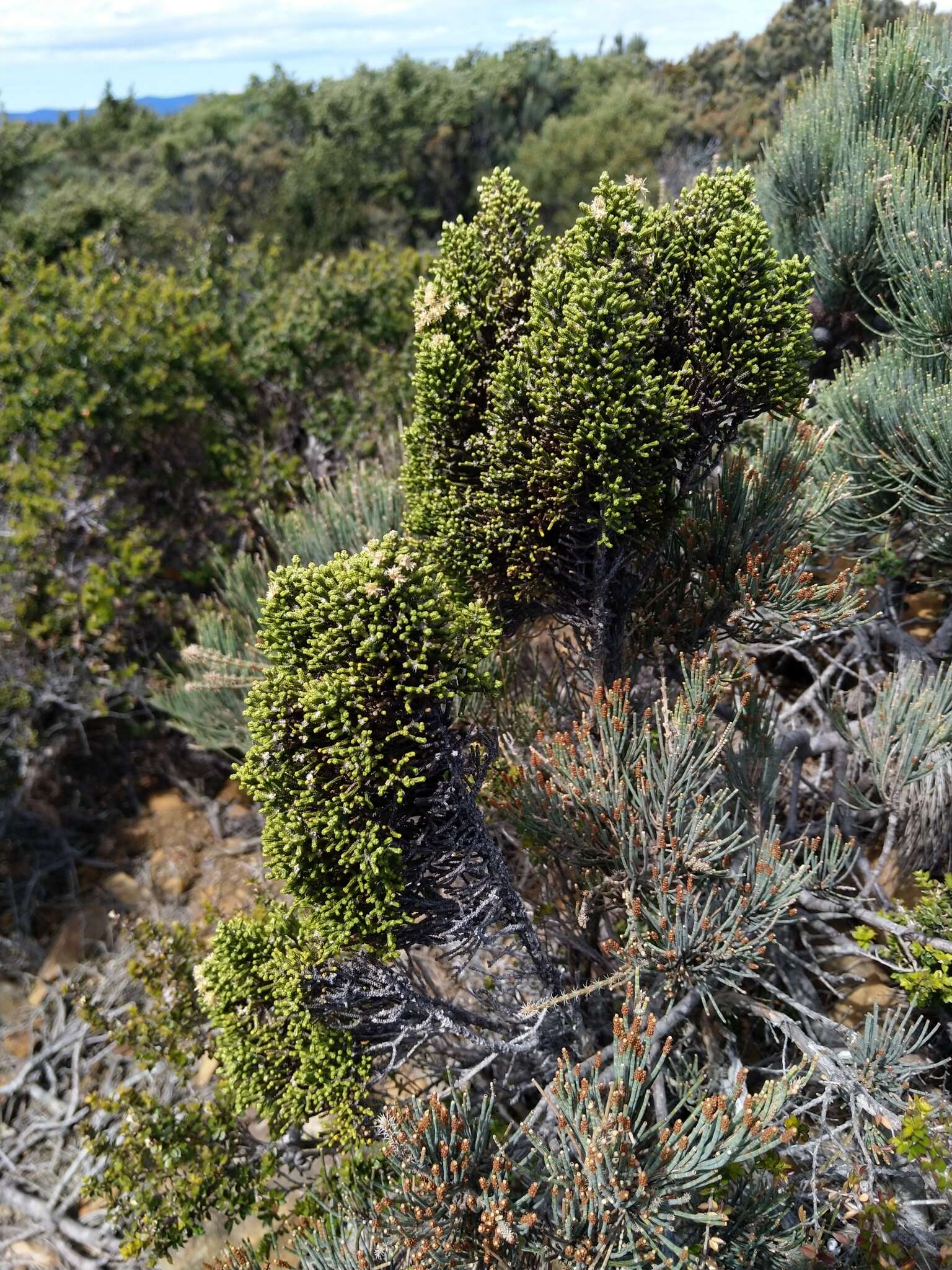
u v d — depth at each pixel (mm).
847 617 3389
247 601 5395
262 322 7734
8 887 6438
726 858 3359
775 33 17469
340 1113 2805
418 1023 2967
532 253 3086
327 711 2369
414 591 2383
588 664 3635
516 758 3590
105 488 6938
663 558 3598
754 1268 2506
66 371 6699
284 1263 2969
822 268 4605
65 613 6586
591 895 3166
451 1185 2455
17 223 15641
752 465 3832
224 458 7266
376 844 2412
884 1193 2824
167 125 36344
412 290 7766
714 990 3342
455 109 28953
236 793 6824
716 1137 2275
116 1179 3549
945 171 4234
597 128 21750
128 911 6051
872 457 4012
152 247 15906
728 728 3174
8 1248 4598
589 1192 2316
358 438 7367
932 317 3850
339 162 25500
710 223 2846
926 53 4512
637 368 2791
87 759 7242
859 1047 2902
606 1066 3211
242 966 2932
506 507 3029
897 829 3805
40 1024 5594
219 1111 3652
